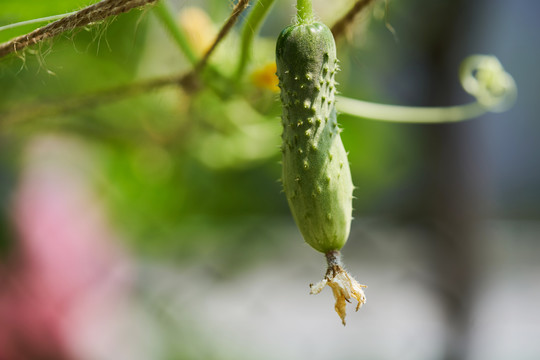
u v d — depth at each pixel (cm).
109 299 69
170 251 77
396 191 84
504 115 155
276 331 102
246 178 72
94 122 62
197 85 50
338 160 37
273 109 59
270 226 78
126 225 73
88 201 66
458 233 79
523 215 157
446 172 78
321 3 49
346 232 37
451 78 72
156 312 83
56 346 62
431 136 77
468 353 79
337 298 37
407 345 97
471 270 79
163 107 60
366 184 74
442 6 68
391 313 104
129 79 55
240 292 98
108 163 69
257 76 50
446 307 80
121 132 62
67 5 44
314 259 99
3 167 62
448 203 79
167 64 56
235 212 75
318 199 37
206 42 49
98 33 40
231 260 79
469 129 79
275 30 52
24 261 62
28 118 51
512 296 123
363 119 70
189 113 59
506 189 158
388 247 96
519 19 142
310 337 103
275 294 101
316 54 37
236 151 65
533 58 148
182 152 65
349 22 45
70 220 65
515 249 132
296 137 37
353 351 101
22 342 61
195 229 77
